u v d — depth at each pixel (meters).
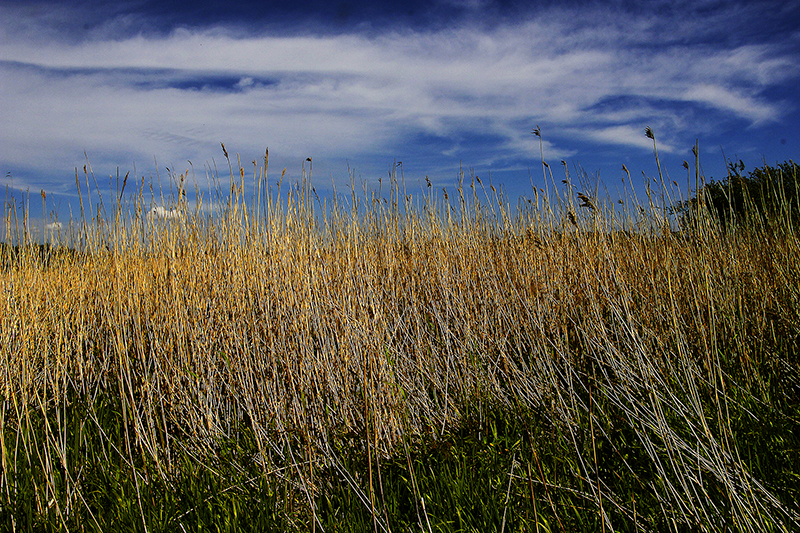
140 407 3.20
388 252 5.18
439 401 3.48
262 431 2.87
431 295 4.77
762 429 2.69
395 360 3.50
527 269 4.64
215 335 3.85
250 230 4.14
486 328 4.15
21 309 3.96
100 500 2.50
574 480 2.42
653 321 3.97
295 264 3.94
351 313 3.41
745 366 3.45
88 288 4.84
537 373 3.49
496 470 2.56
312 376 3.23
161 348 3.72
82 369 3.83
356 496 2.37
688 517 2.02
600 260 4.33
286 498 2.38
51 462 2.69
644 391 3.08
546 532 2.02
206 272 4.41
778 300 4.07
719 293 4.03
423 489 2.45
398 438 2.90
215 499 2.43
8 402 3.34
